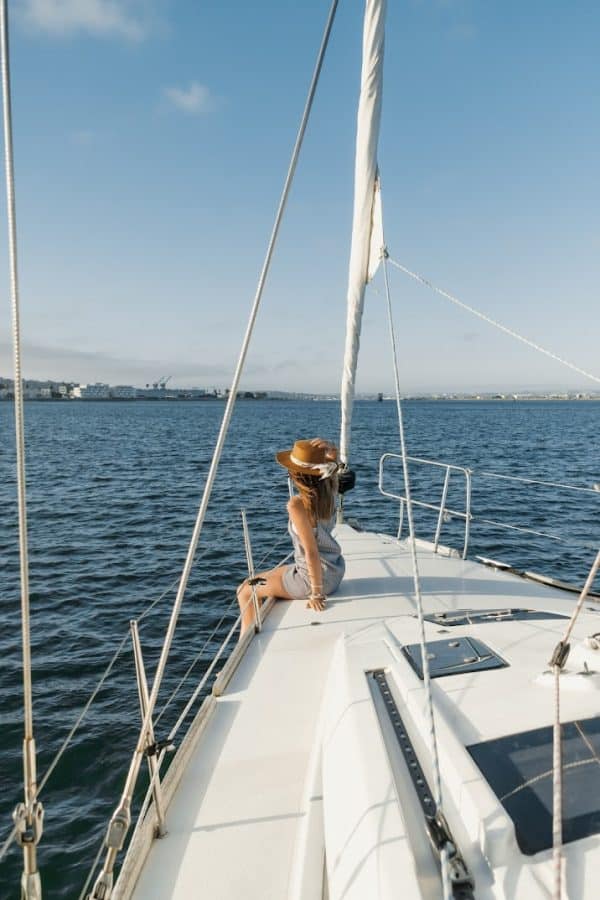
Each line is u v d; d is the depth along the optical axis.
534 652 2.30
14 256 1.24
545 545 12.58
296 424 78.44
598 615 2.87
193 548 1.84
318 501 3.82
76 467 29.00
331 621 3.61
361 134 3.90
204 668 7.41
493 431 57.72
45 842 4.63
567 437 47.97
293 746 2.45
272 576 3.97
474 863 1.36
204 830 2.04
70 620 8.90
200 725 2.57
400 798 1.60
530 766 1.58
